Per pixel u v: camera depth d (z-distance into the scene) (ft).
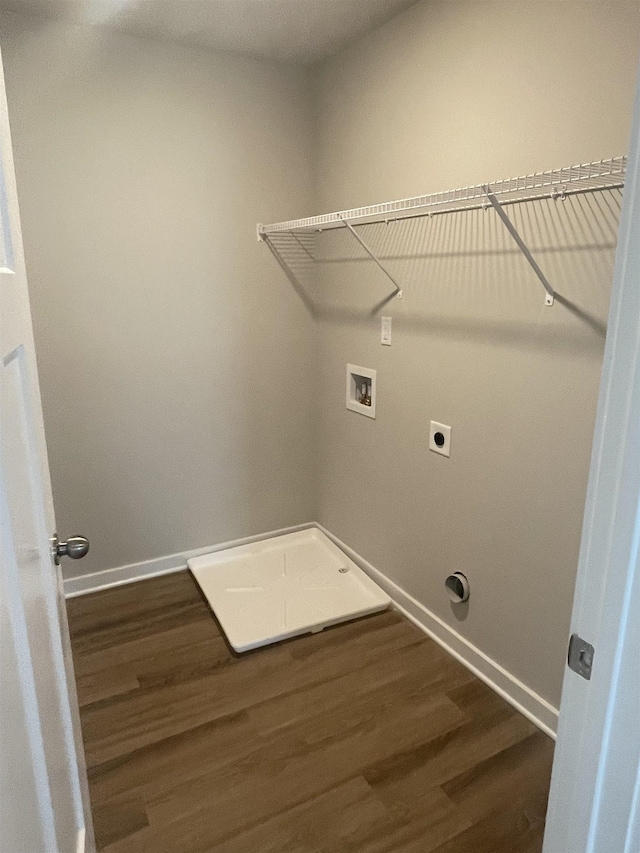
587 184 4.82
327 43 7.56
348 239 8.20
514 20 5.27
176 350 8.48
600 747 2.50
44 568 3.39
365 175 7.66
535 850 4.78
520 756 5.72
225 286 8.61
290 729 6.06
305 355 9.48
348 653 7.29
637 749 2.40
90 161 7.41
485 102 5.71
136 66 7.42
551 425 5.52
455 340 6.50
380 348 7.82
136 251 7.93
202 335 8.62
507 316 5.80
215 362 8.80
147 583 8.85
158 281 8.14
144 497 8.77
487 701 6.46
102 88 7.30
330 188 8.48
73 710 4.26
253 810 5.15
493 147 5.70
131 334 8.14
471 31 5.74
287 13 6.72
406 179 6.93
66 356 7.80
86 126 7.31
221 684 6.73
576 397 5.23
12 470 2.60
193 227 8.21
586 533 2.41
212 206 8.27
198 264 8.36
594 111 4.72
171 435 8.75
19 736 2.41
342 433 9.07
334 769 5.57
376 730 6.04
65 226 7.45
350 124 7.81
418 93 6.54
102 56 7.22
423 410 7.18
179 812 5.13
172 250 8.14
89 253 7.65
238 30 7.20
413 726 6.10
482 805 5.19
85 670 6.96
